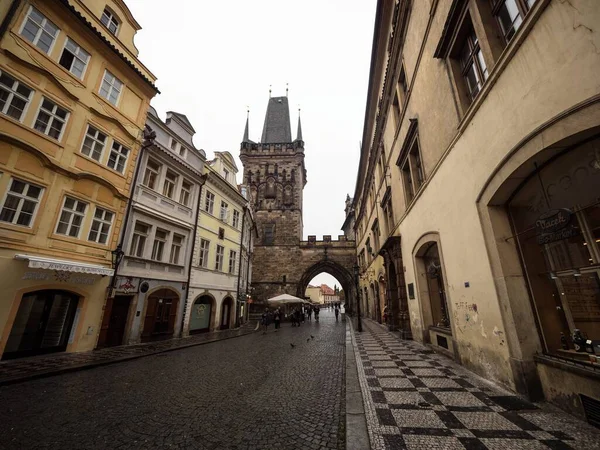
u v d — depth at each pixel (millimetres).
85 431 3848
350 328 18797
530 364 4457
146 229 13938
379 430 3523
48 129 9578
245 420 4188
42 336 9297
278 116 52844
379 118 16016
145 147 13867
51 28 9852
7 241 8234
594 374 3395
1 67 8367
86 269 9836
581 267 3912
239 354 10281
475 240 5852
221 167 22016
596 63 3064
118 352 10203
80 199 10406
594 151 3537
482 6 5457
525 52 4172
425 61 8578
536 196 4664
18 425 4051
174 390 5758
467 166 6121
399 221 13039
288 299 26844
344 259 39312
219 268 20250
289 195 42156
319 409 4617
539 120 3928
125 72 12742
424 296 10141
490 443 3096
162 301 14500
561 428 3395
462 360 6723
